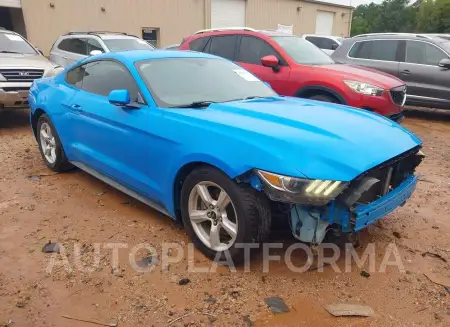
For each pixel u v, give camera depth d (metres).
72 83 5.16
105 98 4.42
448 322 2.84
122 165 4.21
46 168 5.79
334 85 6.95
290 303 3.00
